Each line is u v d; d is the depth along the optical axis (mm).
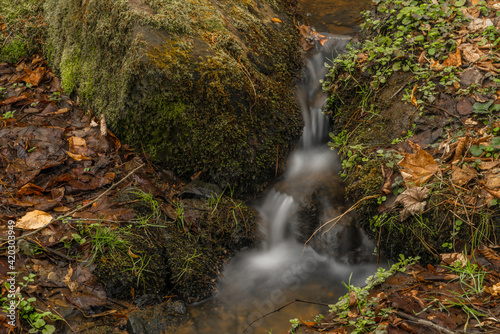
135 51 3625
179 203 3641
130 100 3754
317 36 5164
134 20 3709
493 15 4281
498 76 3732
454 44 4047
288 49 4754
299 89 4656
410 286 2941
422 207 3236
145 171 3770
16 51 4734
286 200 4074
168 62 3617
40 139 3799
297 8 5504
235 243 3701
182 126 3742
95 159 3742
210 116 3748
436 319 2588
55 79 4582
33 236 3023
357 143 3973
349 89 4414
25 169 3510
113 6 3848
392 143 3752
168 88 3643
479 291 2734
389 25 4492
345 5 5941
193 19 3936
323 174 4223
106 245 3105
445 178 3279
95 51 4102
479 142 3332
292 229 3977
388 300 2779
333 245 3734
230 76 3818
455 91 3764
